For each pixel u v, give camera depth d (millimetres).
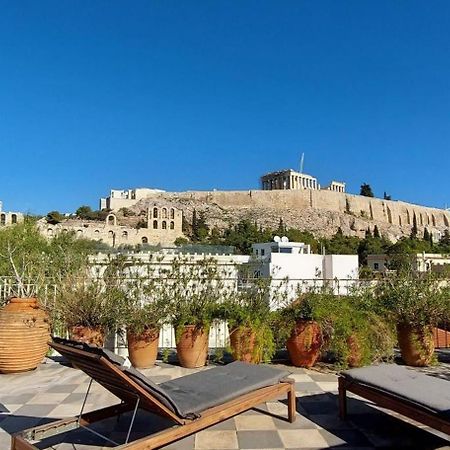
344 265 25672
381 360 6031
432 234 90812
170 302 6059
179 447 3334
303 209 92062
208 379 3531
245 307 6059
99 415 3230
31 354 5559
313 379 5289
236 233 66438
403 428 3699
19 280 6797
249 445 3365
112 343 6559
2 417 3963
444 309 5918
